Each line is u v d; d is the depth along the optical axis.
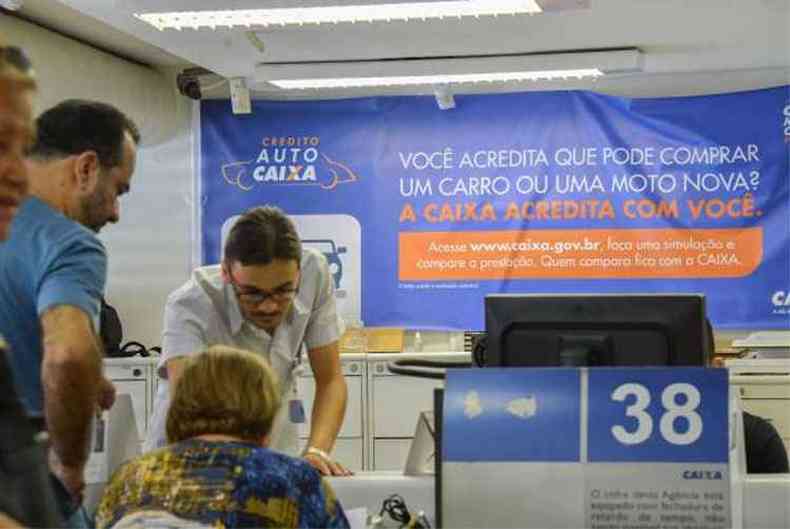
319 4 4.77
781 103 6.97
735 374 5.17
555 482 2.07
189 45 5.96
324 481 2.18
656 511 2.05
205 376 2.18
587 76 6.57
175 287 7.23
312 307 3.40
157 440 3.27
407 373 2.82
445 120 7.22
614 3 5.21
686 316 2.65
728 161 7.01
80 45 6.40
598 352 2.67
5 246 2.37
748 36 5.97
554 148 7.14
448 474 2.09
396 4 4.80
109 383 2.59
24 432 1.24
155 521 2.02
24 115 1.54
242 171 7.32
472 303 7.20
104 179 2.53
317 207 7.30
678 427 2.06
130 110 6.93
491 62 6.23
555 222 7.14
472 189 7.20
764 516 2.48
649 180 7.06
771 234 6.97
